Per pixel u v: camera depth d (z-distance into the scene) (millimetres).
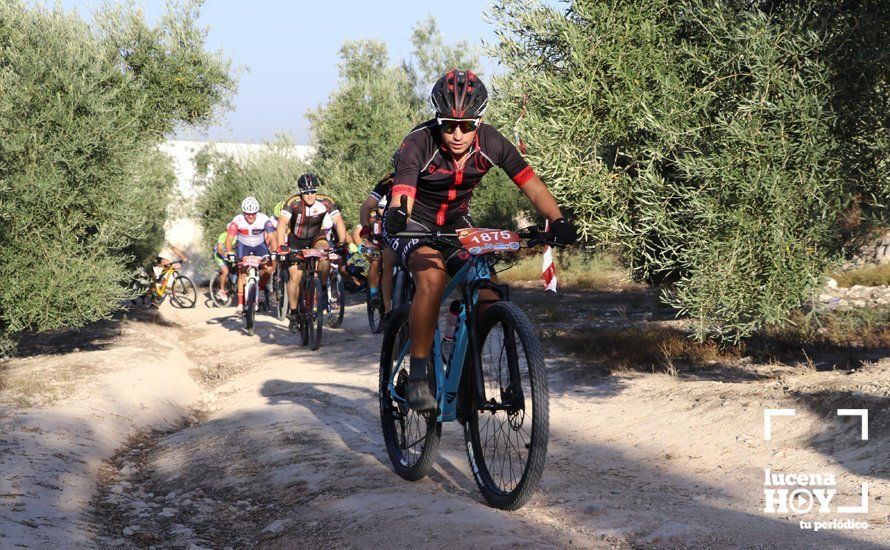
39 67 8695
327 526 3713
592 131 5793
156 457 5656
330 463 4840
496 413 4059
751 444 5023
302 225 10859
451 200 3916
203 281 29781
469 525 3410
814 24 5461
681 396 6414
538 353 3475
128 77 11500
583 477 4629
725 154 5281
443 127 3623
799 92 5258
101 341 10984
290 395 7676
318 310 10609
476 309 3830
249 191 29109
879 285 15250
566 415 6473
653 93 5691
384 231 3621
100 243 9117
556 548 3160
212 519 4203
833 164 5340
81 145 8641
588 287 19453
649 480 4578
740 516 3711
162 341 11391
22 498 4070
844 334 9188
